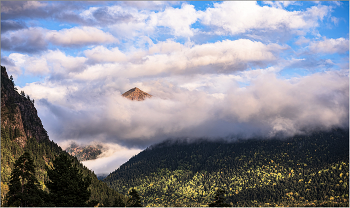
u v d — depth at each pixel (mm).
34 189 150125
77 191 152875
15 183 145625
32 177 151625
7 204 144250
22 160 151000
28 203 144750
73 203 147875
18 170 148375
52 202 148875
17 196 142000
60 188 153250
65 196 149000
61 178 153250
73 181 153750
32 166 153750
